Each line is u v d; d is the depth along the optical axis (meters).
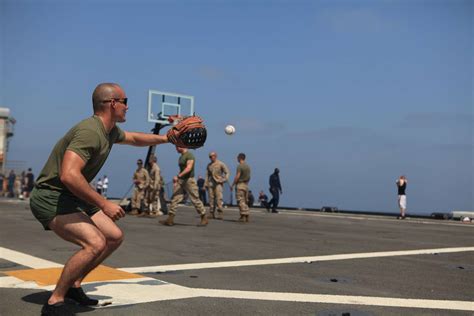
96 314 4.12
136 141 4.54
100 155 4.01
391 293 5.22
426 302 4.84
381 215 24.09
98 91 4.07
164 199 19.09
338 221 17.11
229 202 29.06
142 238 10.02
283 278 5.92
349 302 4.75
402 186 20.83
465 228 14.82
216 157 16.78
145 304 4.46
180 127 4.65
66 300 4.53
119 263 6.83
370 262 7.39
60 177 3.77
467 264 7.38
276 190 23.47
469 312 4.49
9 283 5.27
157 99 23.45
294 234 11.64
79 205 4.09
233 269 6.49
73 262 3.92
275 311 4.34
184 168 13.18
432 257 8.09
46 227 4.11
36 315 4.10
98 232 3.98
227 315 4.18
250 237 10.66
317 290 5.27
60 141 3.99
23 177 38.41
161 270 6.29
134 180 17.66
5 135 42.59
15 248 8.14
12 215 15.99
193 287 5.25
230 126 10.94
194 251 8.20
